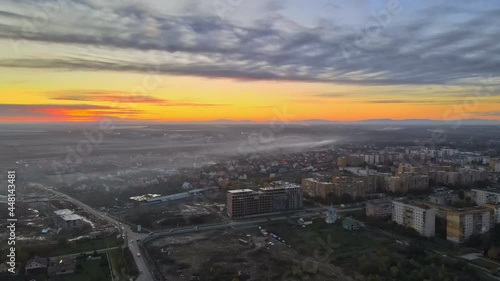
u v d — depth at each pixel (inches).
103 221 6008.9
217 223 6092.5
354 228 5659.5
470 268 4028.1
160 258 4554.6
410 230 5349.4
